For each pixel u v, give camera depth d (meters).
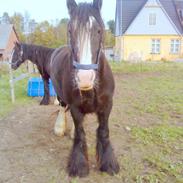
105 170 2.21
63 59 2.37
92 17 1.71
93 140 2.87
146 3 17.84
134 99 4.81
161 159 2.41
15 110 4.11
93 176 2.18
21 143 2.86
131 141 2.84
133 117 3.69
